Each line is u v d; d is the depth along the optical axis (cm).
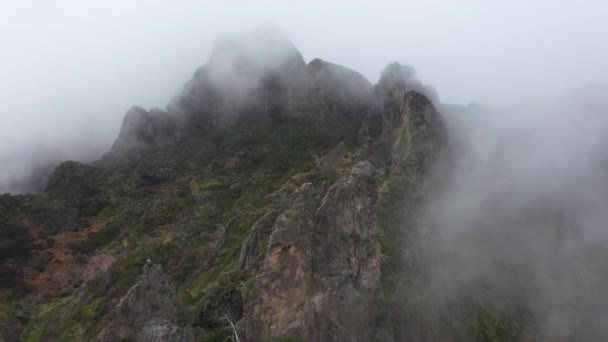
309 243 3966
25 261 8069
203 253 6519
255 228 5481
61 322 5709
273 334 3653
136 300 3434
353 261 4066
